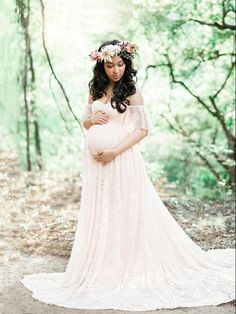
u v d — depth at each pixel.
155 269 3.46
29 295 3.28
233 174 7.29
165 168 8.94
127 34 6.51
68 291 3.33
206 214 5.74
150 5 5.96
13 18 3.91
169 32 6.55
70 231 4.77
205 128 7.73
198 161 8.33
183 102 7.37
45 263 3.90
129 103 3.53
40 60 6.63
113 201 3.44
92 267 3.39
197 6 6.06
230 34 6.54
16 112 6.30
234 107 7.06
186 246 3.67
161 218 3.58
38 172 7.23
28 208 5.16
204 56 6.77
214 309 3.19
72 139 7.32
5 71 4.17
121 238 3.43
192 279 3.51
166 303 3.23
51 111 7.46
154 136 8.07
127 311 3.13
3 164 4.54
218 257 3.98
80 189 6.52
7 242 3.98
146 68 6.70
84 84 6.81
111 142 3.42
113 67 3.38
